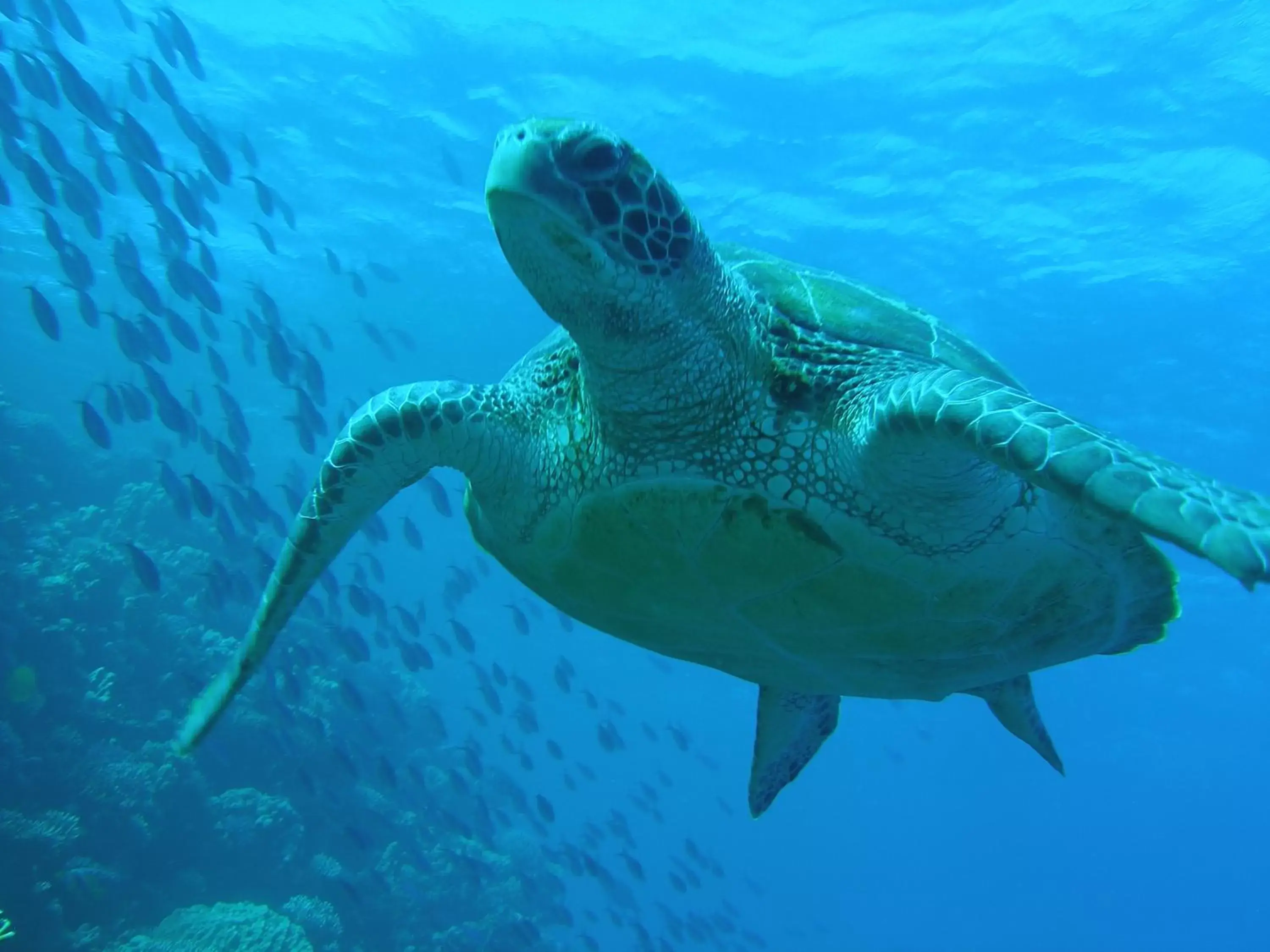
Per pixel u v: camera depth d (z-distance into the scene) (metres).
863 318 3.38
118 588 14.43
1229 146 20.38
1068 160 21.56
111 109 11.16
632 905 17.19
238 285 29.23
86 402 9.89
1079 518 3.02
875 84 20.86
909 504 2.90
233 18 20.47
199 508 10.62
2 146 9.95
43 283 29.84
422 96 22.69
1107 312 25.33
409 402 3.40
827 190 23.86
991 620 3.33
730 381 3.09
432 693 36.88
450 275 28.39
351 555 28.73
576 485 3.40
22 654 11.70
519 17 20.44
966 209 23.47
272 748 13.86
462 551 43.41
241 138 11.84
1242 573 1.81
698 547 3.21
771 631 3.52
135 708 13.12
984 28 19.08
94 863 10.57
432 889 15.72
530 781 43.62
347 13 20.45
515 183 2.60
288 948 10.93
